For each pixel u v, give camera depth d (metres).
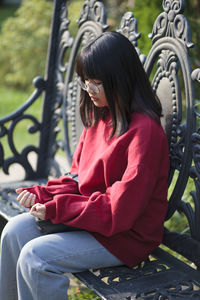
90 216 1.61
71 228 1.71
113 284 1.61
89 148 1.85
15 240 1.79
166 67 1.91
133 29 2.10
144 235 1.69
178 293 1.54
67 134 2.70
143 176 1.56
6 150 4.85
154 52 1.98
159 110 1.73
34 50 7.37
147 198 1.60
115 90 1.63
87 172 1.77
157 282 1.62
